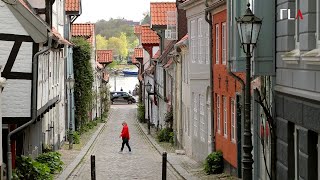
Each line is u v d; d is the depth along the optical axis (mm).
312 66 17391
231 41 23906
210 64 35438
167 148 51000
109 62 111312
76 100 61594
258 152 25250
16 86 27750
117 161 41531
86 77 62000
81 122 63219
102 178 33156
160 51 68562
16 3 27859
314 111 17438
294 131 20156
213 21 34938
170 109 56969
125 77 195375
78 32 76938
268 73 21625
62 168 34594
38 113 29469
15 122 27828
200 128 39969
